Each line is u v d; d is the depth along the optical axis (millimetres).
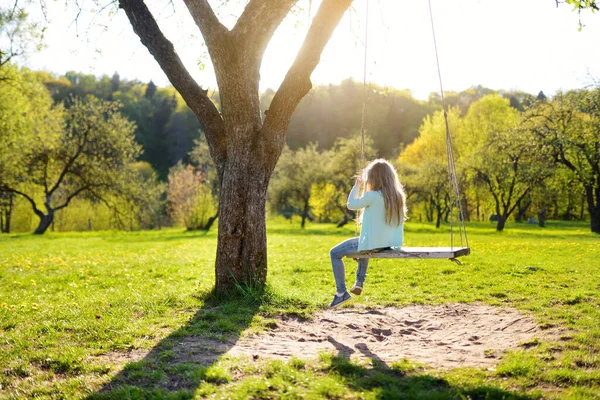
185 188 51719
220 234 8727
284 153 58250
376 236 6504
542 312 7625
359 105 96375
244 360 5418
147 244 25094
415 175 47938
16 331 6730
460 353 5848
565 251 17875
